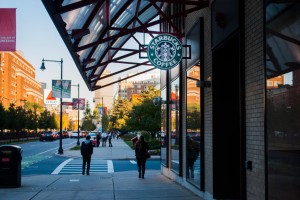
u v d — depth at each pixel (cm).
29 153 3912
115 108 10994
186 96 1334
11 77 15050
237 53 1020
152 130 4341
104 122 12231
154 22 1149
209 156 1052
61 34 946
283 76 583
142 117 4409
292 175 545
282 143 581
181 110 1427
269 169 628
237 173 1000
